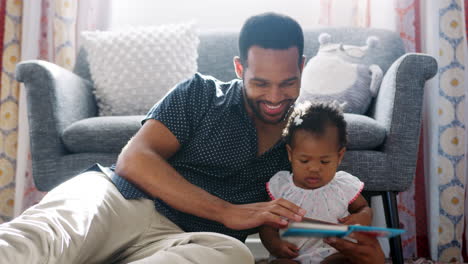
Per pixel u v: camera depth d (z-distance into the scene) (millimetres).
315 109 1407
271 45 1261
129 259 1126
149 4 2980
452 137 2305
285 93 1287
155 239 1170
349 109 2115
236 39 2553
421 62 1810
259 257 2252
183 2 2980
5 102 2709
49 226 941
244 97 1341
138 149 1237
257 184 1395
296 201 1426
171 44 2352
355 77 2180
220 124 1322
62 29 2730
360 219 1351
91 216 1039
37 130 1926
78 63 2547
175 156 1348
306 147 1362
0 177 2674
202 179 1326
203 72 2498
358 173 1737
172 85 2312
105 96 2303
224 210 1175
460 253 2287
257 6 2934
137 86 2297
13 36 2750
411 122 1781
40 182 1913
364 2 2707
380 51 2404
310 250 1408
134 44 2338
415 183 2541
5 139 2688
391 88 1847
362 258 1262
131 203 1172
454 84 2318
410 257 2416
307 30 2555
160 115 1294
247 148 1330
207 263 996
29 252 873
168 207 1250
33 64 1953
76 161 1874
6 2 2746
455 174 2295
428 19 2451
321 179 1400
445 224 2295
